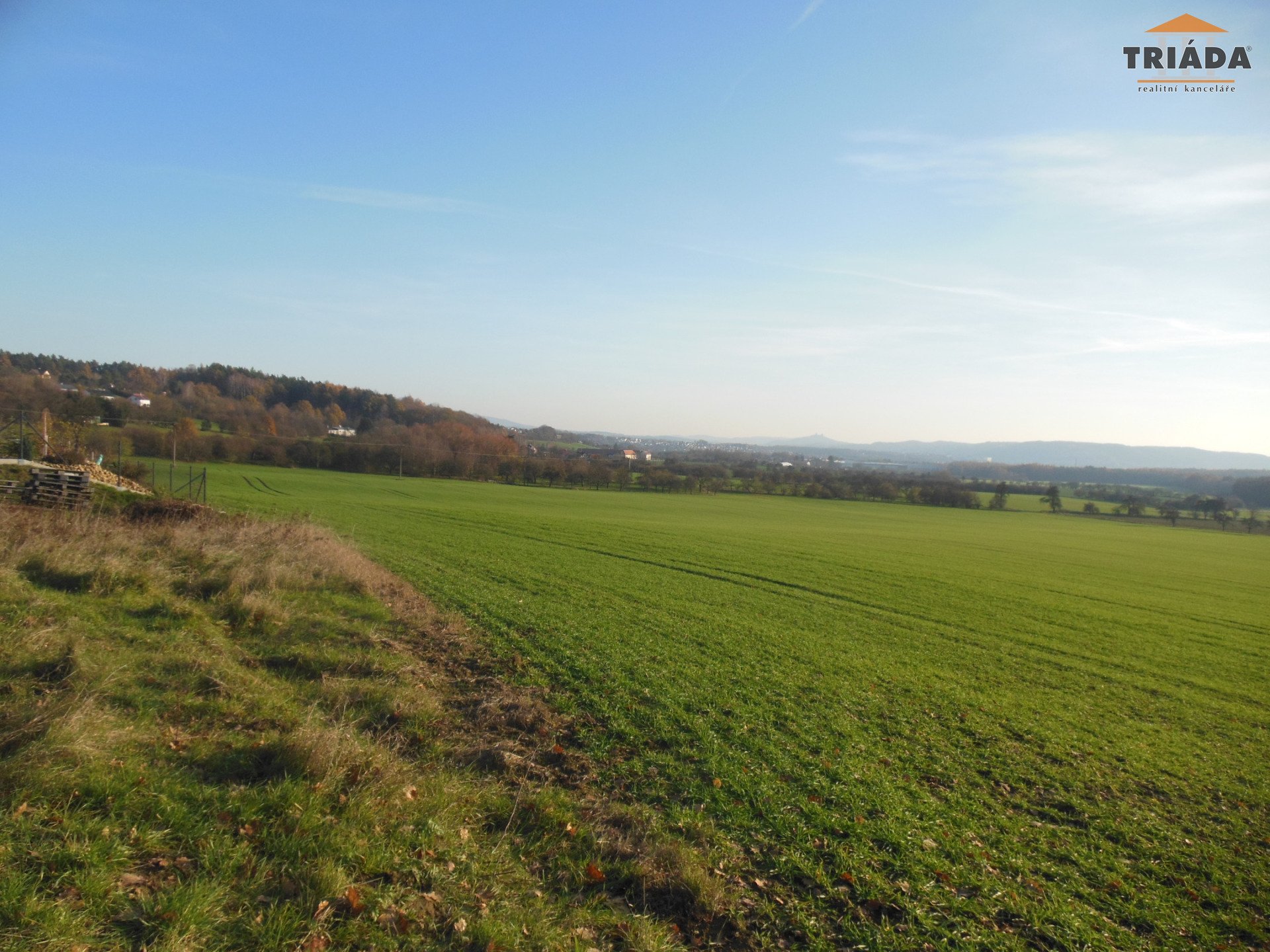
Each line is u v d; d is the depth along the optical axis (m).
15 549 14.03
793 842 7.22
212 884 5.01
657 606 20.52
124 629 10.77
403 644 13.09
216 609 13.01
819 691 13.05
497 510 57.50
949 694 13.86
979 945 5.86
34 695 7.64
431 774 7.50
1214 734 12.90
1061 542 63.97
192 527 20.72
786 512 85.19
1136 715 13.73
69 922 4.43
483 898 5.46
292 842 5.62
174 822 5.72
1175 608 29.75
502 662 12.72
